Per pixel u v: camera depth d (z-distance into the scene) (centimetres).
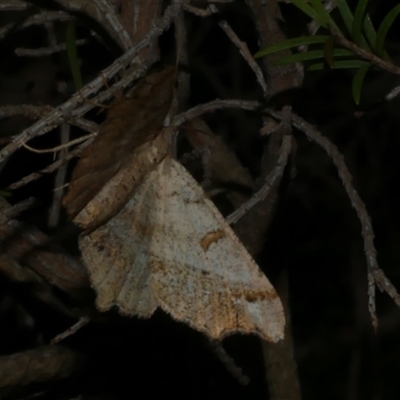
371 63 27
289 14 33
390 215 52
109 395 33
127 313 26
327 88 33
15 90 35
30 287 32
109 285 26
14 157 35
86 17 31
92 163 25
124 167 26
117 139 25
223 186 32
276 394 33
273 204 30
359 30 26
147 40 26
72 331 28
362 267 54
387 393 54
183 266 26
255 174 42
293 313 56
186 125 32
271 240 32
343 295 55
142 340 32
